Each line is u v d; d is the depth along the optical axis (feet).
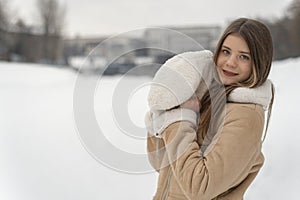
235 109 3.28
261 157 3.84
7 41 63.77
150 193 8.21
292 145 9.95
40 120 17.90
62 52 60.70
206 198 3.16
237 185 3.69
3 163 11.78
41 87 32.60
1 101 24.34
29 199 9.19
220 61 3.47
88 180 9.76
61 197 9.04
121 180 9.12
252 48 3.32
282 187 8.57
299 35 30.40
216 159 3.11
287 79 17.47
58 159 11.70
